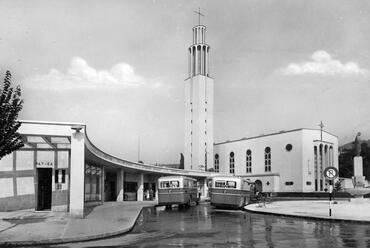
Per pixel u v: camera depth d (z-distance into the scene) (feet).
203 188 239.50
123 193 163.84
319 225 61.46
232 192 103.04
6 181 75.05
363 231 52.90
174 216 79.66
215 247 38.19
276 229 55.11
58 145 77.71
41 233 47.11
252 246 38.88
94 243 41.91
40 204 77.05
